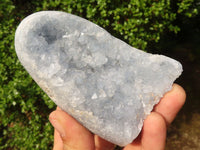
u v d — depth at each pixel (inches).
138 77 5.9
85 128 5.7
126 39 10.2
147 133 5.6
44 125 10.4
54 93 5.4
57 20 5.7
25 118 10.4
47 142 10.0
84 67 5.6
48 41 5.5
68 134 5.6
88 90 5.5
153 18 10.2
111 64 5.9
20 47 5.4
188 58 15.7
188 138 12.4
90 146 5.7
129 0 9.9
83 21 5.9
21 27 5.5
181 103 6.0
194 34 15.4
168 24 10.8
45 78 5.4
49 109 10.4
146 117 5.7
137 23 9.6
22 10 10.5
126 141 5.4
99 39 5.9
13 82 9.3
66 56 5.6
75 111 5.4
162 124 5.5
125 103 5.6
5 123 9.9
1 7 10.0
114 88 5.7
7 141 10.4
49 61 5.4
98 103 5.5
